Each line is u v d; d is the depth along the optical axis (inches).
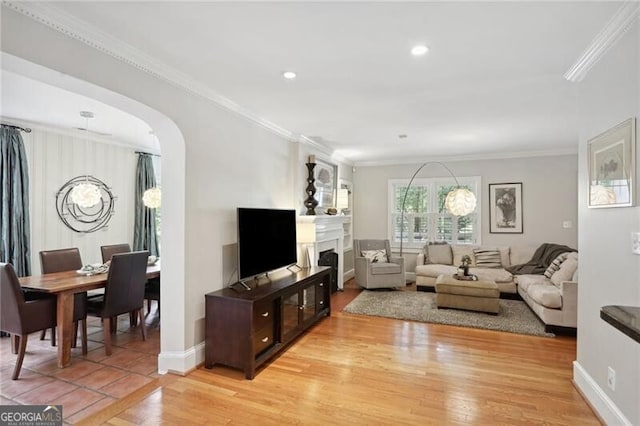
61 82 82.4
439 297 184.5
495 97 128.0
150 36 84.4
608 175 82.6
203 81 113.0
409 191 276.2
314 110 144.4
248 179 149.5
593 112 92.3
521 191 244.4
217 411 91.2
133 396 99.0
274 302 127.0
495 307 173.0
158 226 238.7
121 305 135.5
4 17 67.1
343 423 85.8
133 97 94.1
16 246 161.2
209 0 69.6
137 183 225.5
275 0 69.6
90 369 118.0
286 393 100.2
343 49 90.7
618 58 78.9
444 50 90.9
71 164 188.7
